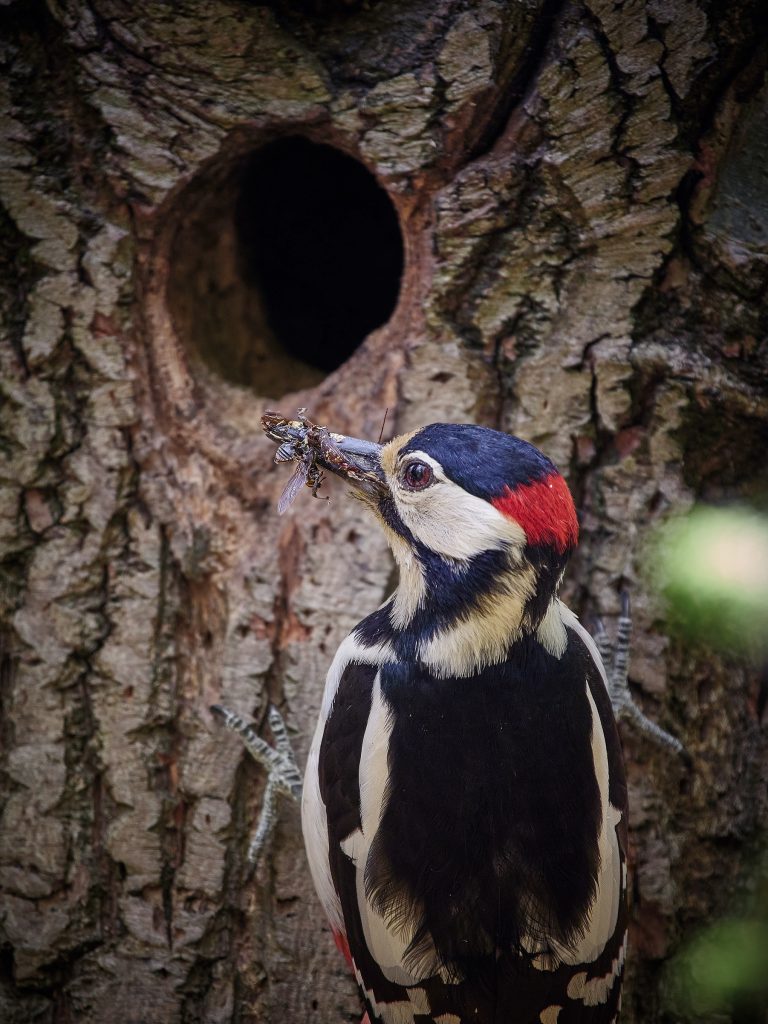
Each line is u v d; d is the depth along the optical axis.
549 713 4.52
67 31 5.07
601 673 4.79
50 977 5.28
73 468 5.25
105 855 5.27
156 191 5.20
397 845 4.45
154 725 5.25
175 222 5.38
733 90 5.02
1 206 5.20
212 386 5.63
